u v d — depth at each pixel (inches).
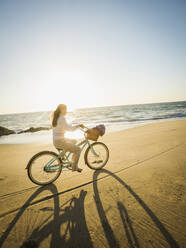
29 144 340.8
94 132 142.7
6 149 295.4
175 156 181.2
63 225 84.4
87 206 99.5
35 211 97.5
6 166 188.7
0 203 108.3
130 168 156.5
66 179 141.0
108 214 91.0
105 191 116.2
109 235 76.4
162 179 128.5
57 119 129.6
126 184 124.6
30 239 76.0
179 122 510.3
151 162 168.4
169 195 105.7
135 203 99.5
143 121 765.9
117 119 1016.9
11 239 76.7
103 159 166.4
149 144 247.9
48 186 130.0
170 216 86.3
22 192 122.3
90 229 80.6
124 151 219.1
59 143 132.0
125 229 79.4
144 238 73.5
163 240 71.7
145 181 127.3
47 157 141.9
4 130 687.1
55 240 75.0
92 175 146.3
